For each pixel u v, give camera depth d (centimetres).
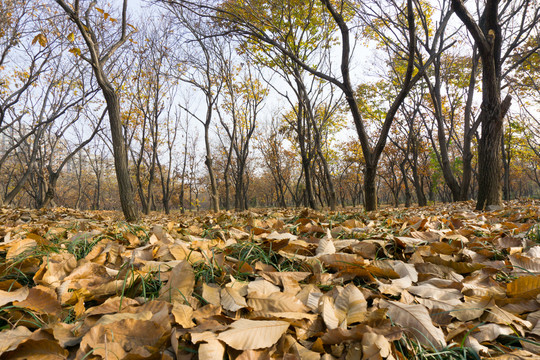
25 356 100
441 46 1186
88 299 147
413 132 2234
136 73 1845
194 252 197
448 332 129
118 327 110
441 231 264
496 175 597
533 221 336
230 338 104
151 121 2067
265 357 104
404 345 117
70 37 530
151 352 104
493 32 581
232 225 329
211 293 148
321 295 150
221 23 877
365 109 2052
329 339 117
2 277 169
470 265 192
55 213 593
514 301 148
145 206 2050
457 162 2278
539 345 115
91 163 3114
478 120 1269
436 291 158
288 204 5728
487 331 125
